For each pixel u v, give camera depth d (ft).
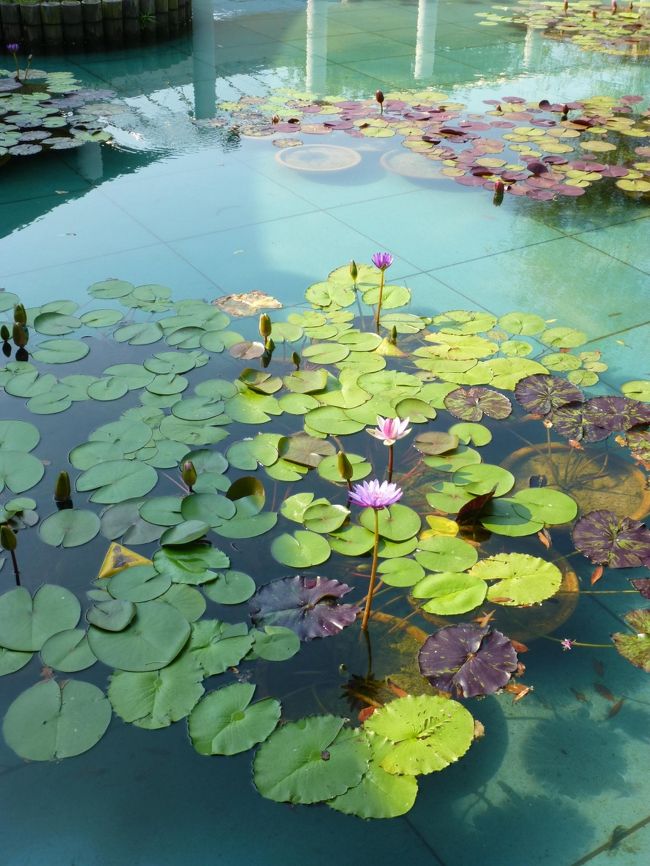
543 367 8.98
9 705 5.28
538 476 7.55
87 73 19.42
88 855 4.58
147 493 7.04
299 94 18.37
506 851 4.65
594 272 11.23
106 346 9.28
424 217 12.72
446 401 8.38
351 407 8.22
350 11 26.08
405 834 4.72
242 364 8.98
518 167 14.47
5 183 13.61
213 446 7.77
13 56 20.51
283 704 5.36
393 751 4.97
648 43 23.68
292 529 6.81
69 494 7.04
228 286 10.59
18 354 9.05
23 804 4.81
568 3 28.73
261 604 6.01
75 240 11.75
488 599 6.17
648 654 5.87
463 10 26.81
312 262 11.27
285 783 4.79
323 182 13.91
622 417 8.20
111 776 4.96
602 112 17.69
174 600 5.99
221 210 12.80
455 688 5.44
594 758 5.18
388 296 10.32
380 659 5.71
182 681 5.41
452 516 7.01
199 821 4.75
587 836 4.74
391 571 6.36
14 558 6.17
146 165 14.47
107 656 5.52
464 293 10.62
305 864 4.56
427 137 15.80
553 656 5.85
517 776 5.05
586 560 6.67
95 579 6.23
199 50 21.53
